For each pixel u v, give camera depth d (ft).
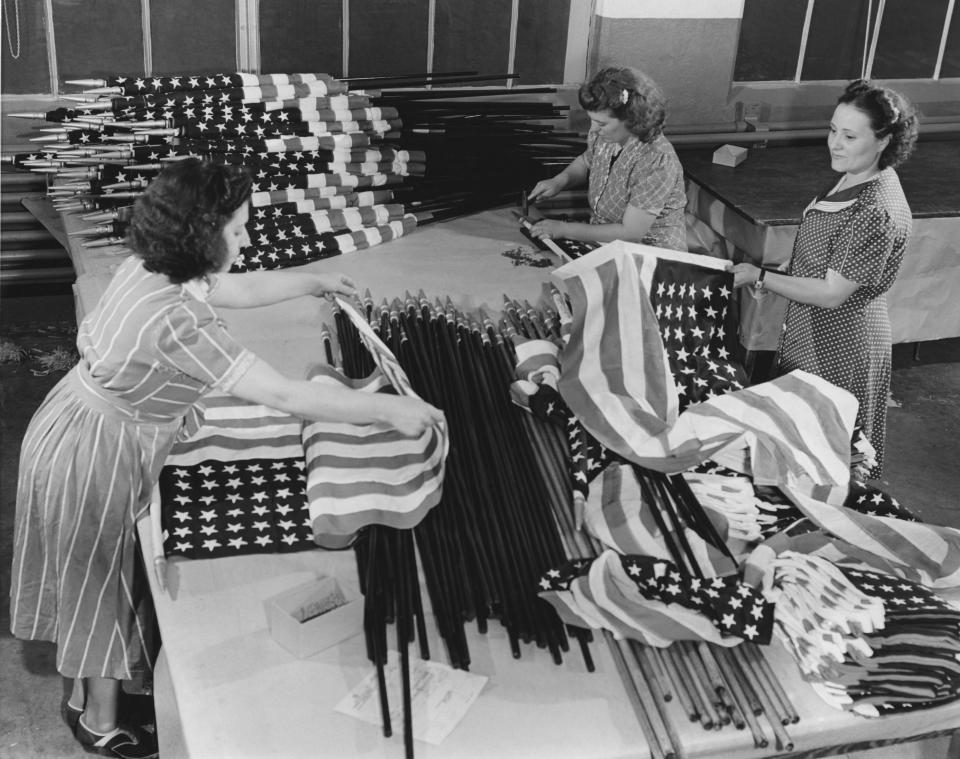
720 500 9.44
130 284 8.19
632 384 10.64
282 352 11.89
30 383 16.33
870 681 7.55
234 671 7.47
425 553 8.61
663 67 19.48
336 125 15.99
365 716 7.11
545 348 11.21
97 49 17.44
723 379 10.96
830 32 20.70
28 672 11.15
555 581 8.21
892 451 16.25
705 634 7.73
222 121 15.23
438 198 16.71
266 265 14.28
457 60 19.27
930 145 20.35
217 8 17.66
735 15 19.29
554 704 7.30
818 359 12.23
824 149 19.98
